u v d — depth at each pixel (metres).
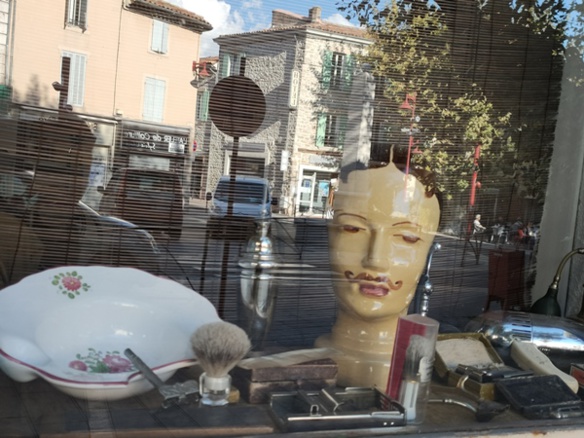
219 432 0.64
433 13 0.98
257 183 0.83
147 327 0.70
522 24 1.10
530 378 0.83
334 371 0.76
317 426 0.68
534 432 0.76
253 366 0.71
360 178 0.87
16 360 0.58
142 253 0.78
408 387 0.73
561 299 1.24
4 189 0.70
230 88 0.80
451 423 0.74
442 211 1.03
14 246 0.71
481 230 1.12
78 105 0.71
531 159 1.17
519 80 1.12
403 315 0.83
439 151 1.02
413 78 0.97
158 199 0.78
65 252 0.74
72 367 0.62
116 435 0.60
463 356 0.89
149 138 0.76
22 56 0.67
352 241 0.86
